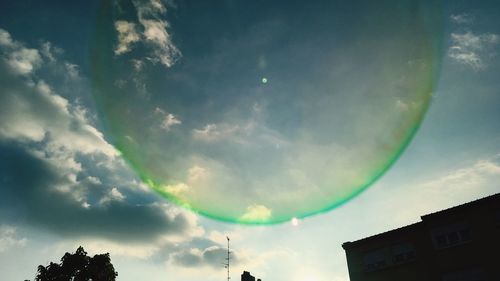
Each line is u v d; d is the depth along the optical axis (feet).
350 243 84.33
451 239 71.10
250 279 96.84
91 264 89.35
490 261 64.80
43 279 84.94
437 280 69.62
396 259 76.84
